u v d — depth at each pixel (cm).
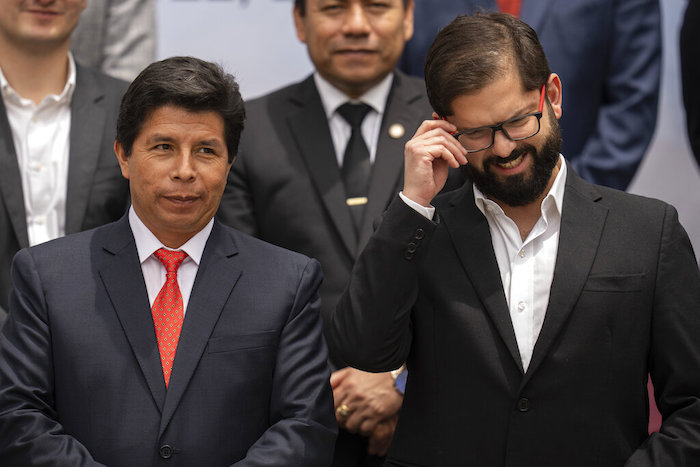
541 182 665
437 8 1090
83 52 1069
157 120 662
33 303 665
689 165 1189
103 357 653
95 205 891
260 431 668
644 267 663
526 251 683
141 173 668
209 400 654
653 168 1190
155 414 646
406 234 664
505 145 646
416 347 700
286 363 672
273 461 636
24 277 674
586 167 1073
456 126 670
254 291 683
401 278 668
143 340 658
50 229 899
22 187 891
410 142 676
